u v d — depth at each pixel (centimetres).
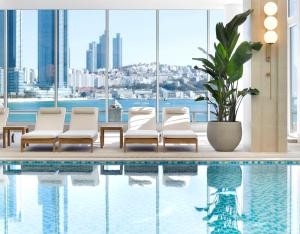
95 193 546
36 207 479
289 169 709
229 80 845
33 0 1094
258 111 841
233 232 393
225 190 560
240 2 1128
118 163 771
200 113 1384
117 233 390
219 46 848
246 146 884
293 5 1098
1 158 776
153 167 736
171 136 847
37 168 727
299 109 1015
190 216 444
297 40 1025
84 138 847
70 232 393
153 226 411
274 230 399
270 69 838
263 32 840
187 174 671
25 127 944
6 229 402
